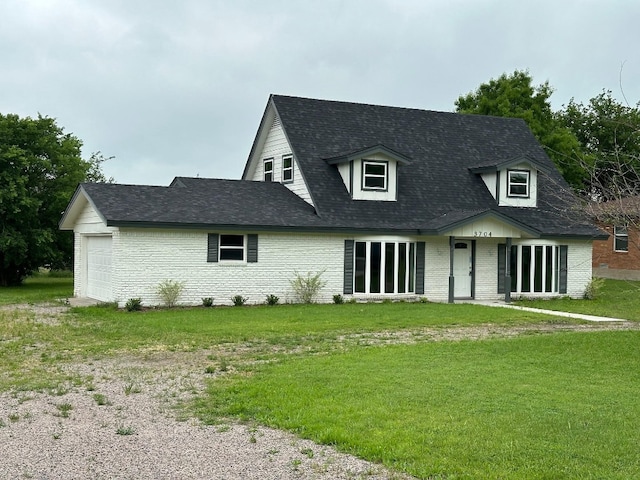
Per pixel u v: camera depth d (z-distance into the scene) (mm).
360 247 26156
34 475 7035
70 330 17438
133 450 7875
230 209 24719
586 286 29469
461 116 33062
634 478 6832
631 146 35000
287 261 25031
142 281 22875
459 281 27953
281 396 10195
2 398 10336
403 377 11445
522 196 29688
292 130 28234
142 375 12047
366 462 7441
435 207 27906
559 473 6953
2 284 35812
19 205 33188
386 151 26969
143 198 23984
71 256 37125
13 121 34344
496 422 8711
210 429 8742
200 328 17891
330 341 15977
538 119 44000
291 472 7172
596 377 11758
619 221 14117
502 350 14383
